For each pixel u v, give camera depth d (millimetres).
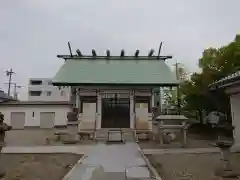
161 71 24375
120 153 13109
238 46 19000
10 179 8547
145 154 13211
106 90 23672
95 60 26562
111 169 9609
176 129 16750
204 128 26422
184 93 27094
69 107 33094
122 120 23766
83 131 22297
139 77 23266
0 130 8633
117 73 23875
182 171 9312
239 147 13086
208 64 23141
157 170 9539
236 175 8352
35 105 33469
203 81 22953
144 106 23812
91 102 23500
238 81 12344
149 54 26781
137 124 23203
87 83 22141
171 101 34844
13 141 19375
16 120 33156
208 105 24406
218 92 18203
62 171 9633
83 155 12773
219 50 22734
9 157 12578
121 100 23984
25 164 10922
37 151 14258
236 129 13609
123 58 26984
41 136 22328
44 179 8492
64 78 22688
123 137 19125
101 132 20859
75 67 24734
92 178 8438
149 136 20359
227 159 8539
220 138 9031
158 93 25297
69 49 26281
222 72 21250
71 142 18125
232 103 14328
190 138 21281
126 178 8414
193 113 31750
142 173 9023
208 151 13945
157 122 19609
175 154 13156
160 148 15453
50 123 33000
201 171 9227
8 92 58844
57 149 14938
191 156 12492
